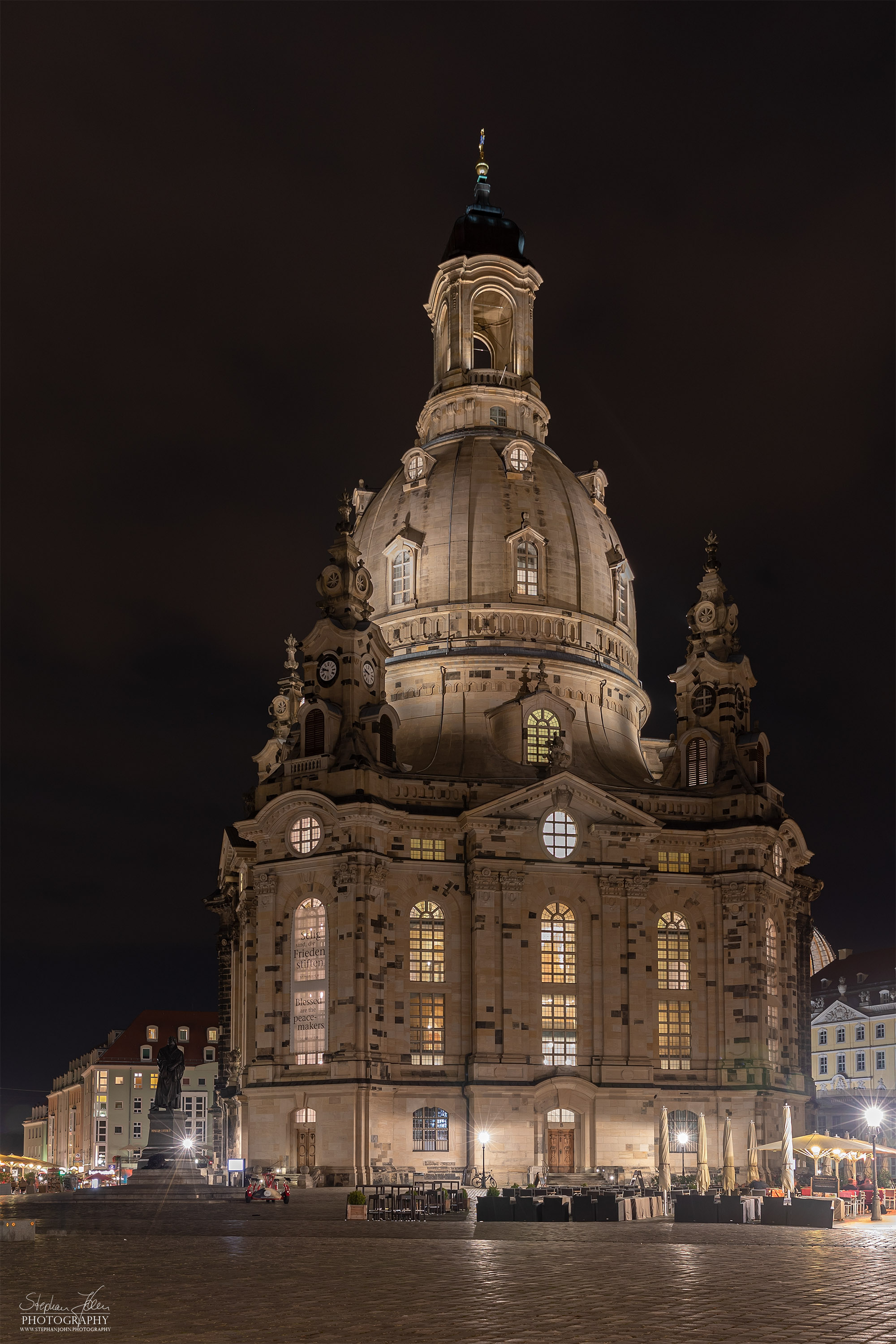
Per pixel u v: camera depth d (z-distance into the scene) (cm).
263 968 10688
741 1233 5756
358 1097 9925
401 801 10875
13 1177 12138
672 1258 4434
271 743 13400
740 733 11950
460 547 12244
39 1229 6375
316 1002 10469
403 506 12719
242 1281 3744
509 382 13825
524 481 12612
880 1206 7462
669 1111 10725
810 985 12331
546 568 12300
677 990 11050
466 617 12081
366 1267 4166
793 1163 7488
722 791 11531
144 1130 19288
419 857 10725
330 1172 9912
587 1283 3672
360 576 11731
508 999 10444
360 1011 10112
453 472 12656
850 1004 17300
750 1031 10862
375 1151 9956
